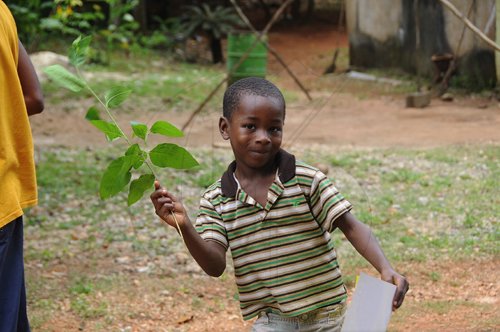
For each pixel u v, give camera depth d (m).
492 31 16.00
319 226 3.40
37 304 6.00
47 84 16.33
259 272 3.43
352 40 20.12
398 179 9.51
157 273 6.78
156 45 23.44
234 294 6.33
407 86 17.67
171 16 27.59
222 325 5.72
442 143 11.84
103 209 8.58
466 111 14.85
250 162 3.33
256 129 3.31
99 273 6.76
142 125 3.38
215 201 3.44
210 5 27.30
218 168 10.16
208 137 12.25
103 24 23.33
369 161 10.42
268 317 3.47
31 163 3.81
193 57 23.25
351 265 6.70
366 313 2.84
